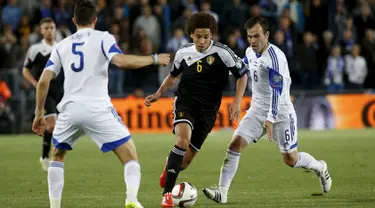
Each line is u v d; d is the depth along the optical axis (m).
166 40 63.16
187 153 22.59
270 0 64.44
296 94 60.22
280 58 22.06
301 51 61.75
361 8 68.56
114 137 18.22
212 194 21.73
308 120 60.31
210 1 65.56
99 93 18.31
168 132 58.12
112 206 21.73
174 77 22.73
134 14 62.44
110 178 28.88
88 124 18.19
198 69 21.77
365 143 44.38
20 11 64.44
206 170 31.41
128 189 18.09
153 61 18.30
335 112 60.91
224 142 46.34
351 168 31.27
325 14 65.88
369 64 64.06
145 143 46.31
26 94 57.91
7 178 29.06
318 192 24.31
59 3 60.81
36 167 33.16
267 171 30.61
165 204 20.31
